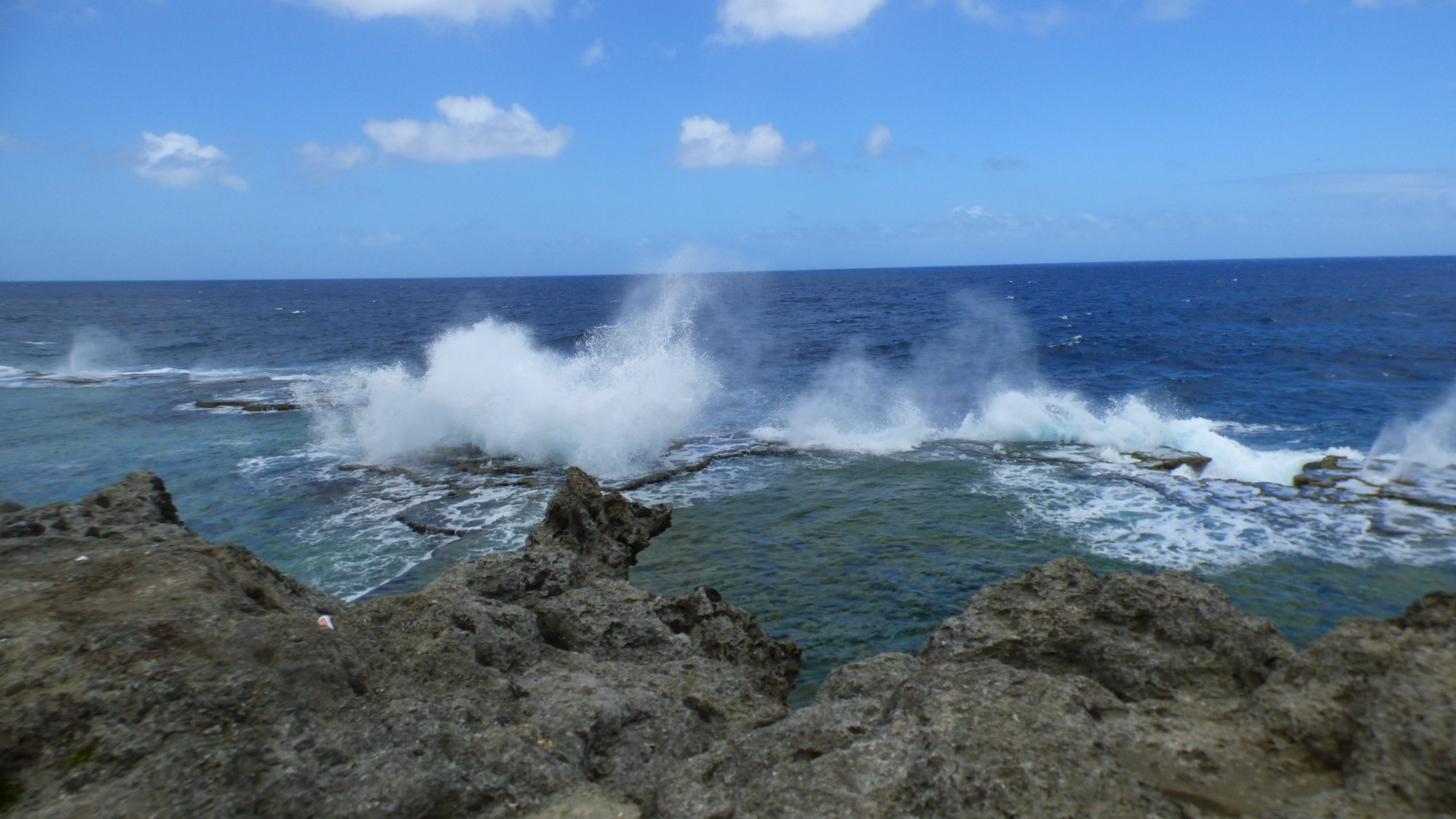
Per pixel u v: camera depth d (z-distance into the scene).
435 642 5.75
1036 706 4.36
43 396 27.53
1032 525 13.30
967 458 17.70
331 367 36.09
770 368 32.62
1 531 6.89
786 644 8.45
